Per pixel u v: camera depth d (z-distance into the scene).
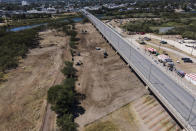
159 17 186.75
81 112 42.06
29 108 44.28
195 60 68.31
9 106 45.31
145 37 101.31
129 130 36.22
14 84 56.25
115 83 55.12
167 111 40.50
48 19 199.25
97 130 36.47
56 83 56.38
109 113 41.47
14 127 38.19
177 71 57.09
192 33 101.56
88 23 172.88
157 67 61.22
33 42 102.31
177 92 45.03
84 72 63.75
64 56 80.19
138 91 49.75
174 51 79.00
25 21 184.75
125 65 68.19
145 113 40.66
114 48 85.56
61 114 41.00
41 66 69.88
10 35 103.88
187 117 35.34
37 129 37.31
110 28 135.38
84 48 91.69
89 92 50.66
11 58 74.12
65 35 120.06
